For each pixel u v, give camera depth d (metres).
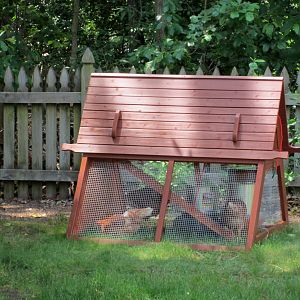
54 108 9.96
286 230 7.62
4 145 10.10
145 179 7.13
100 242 7.05
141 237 7.11
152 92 7.32
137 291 5.26
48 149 10.01
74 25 13.43
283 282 5.58
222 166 6.94
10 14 13.41
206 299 5.08
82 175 7.26
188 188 7.00
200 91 7.21
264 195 7.30
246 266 6.12
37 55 12.18
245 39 10.58
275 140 7.38
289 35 10.66
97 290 5.32
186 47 11.00
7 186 10.20
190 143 6.97
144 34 13.96
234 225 6.84
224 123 6.97
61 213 9.01
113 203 7.21
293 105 9.56
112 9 15.09
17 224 8.04
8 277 5.73
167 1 10.93
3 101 9.99
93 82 7.53
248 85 7.12
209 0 13.04
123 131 7.20
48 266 6.06
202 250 6.74
